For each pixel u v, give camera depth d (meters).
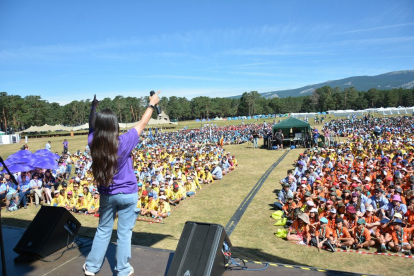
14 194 13.69
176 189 13.85
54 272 3.64
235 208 12.73
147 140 42.25
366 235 8.58
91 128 3.34
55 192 14.19
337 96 149.38
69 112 127.69
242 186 16.59
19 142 55.31
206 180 17.86
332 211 9.02
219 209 12.67
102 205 3.31
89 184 14.58
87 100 130.25
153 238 9.59
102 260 3.50
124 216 3.32
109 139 3.01
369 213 9.30
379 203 9.93
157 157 24.28
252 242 9.21
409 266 7.41
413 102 143.88
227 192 15.44
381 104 150.62
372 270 7.27
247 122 100.94
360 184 11.90
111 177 3.04
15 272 3.67
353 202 9.95
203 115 153.75
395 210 9.23
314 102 158.75
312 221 9.28
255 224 10.78
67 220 4.45
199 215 11.98
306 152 22.88
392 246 8.34
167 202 12.09
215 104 153.88
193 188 15.30
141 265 3.71
